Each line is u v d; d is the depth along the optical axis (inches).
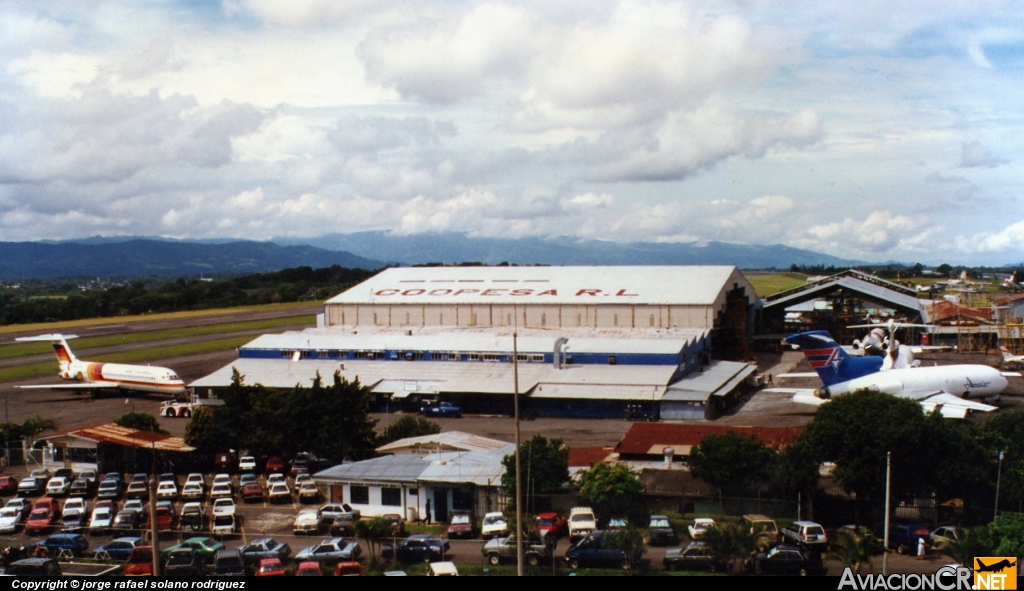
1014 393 4397.1
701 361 5251.0
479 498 2551.7
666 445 2999.5
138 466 3275.1
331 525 2450.8
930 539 2151.8
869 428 2345.0
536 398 4453.7
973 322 6820.9
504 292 6082.7
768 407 4389.8
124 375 5270.7
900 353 4205.2
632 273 6289.4
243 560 2025.1
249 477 3051.2
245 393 3469.5
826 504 2417.6
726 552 1980.8
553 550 2043.6
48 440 3344.0
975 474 2306.8
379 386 4763.8
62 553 2235.5
